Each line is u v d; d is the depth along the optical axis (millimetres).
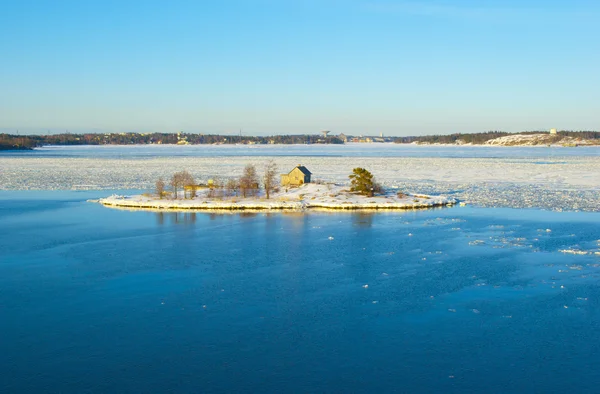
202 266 46031
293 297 38281
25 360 29016
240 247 52875
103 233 59719
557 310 35812
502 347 30578
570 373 27781
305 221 67625
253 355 29641
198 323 33750
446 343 31078
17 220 67938
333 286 40688
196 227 63406
